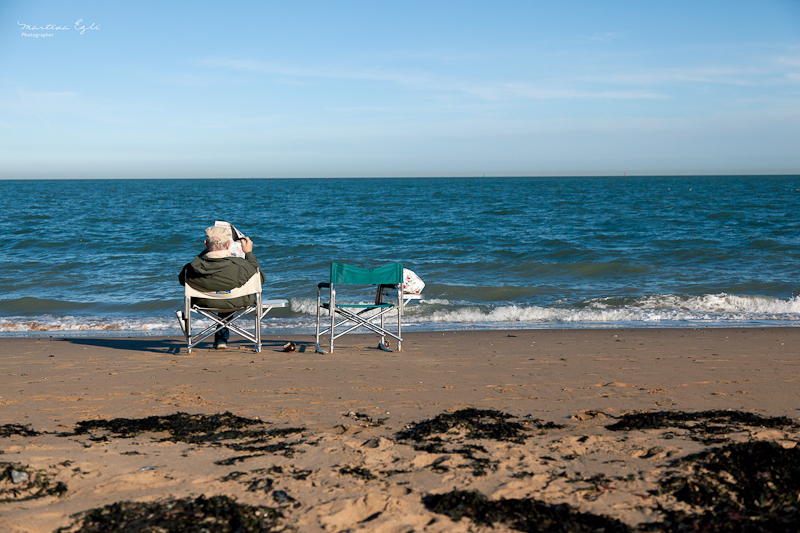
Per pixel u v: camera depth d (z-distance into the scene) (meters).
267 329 9.42
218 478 2.81
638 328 9.37
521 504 2.48
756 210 37.53
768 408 4.28
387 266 6.86
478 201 53.72
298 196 69.00
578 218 33.50
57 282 14.43
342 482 2.77
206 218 34.50
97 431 3.62
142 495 2.59
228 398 4.58
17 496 2.55
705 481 2.71
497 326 9.89
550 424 3.82
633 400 4.55
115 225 29.69
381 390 4.89
